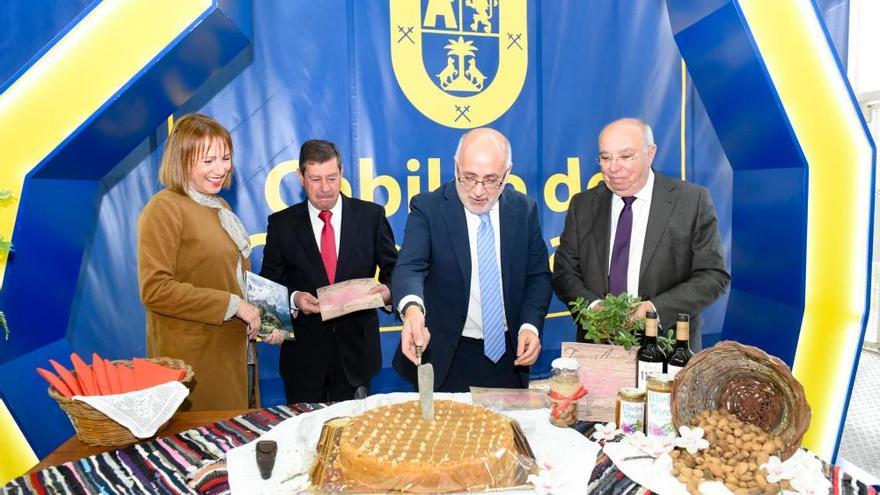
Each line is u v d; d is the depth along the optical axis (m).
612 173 2.07
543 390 1.58
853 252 2.23
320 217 2.47
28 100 2.03
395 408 1.37
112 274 3.22
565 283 2.25
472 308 1.94
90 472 1.20
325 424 1.36
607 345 1.41
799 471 1.04
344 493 1.08
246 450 1.28
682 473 1.10
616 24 3.73
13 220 2.04
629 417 1.31
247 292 2.01
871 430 3.28
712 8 2.20
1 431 2.06
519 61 3.64
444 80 3.54
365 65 3.44
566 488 1.10
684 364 1.29
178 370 1.49
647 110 3.82
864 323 2.23
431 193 2.01
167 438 1.36
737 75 2.26
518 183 3.70
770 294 2.45
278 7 3.30
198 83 2.54
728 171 3.94
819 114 2.17
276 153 3.37
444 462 1.09
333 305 2.06
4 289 2.05
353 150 3.47
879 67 4.65
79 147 2.15
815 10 2.14
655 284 2.12
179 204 1.94
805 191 2.19
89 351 3.22
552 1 3.65
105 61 2.09
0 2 2.99
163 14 2.12
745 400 1.20
